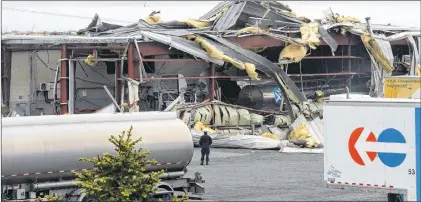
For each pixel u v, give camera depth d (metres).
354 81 151.88
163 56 139.75
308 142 119.31
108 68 139.62
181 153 66.50
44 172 61.97
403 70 162.38
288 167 93.44
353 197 67.69
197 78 137.38
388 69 149.62
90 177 56.91
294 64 153.50
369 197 67.62
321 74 144.25
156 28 142.25
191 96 142.25
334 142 61.50
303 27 143.25
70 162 62.50
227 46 138.00
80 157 62.69
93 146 63.16
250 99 139.62
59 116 64.25
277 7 150.25
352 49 151.88
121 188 55.88
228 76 139.25
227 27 143.12
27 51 135.88
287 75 138.50
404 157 57.47
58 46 133.75
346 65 151.38
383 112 58.38
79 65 137.75
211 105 135.50
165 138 66.00
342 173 61.19
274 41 141.00
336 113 61.19
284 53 140.00
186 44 136.12
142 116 67.06
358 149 60.06
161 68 140.38
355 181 60.47
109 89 139.88
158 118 67.62
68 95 134.00
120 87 135.38
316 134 127.00
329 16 153.00
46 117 63.66
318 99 146.62
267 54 152.12
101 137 63.75
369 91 150.75
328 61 152.88
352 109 60.19
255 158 105.25
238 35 140.00
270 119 139.25
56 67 137.62
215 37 138.25
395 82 93.31
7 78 133.50
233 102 147.12
